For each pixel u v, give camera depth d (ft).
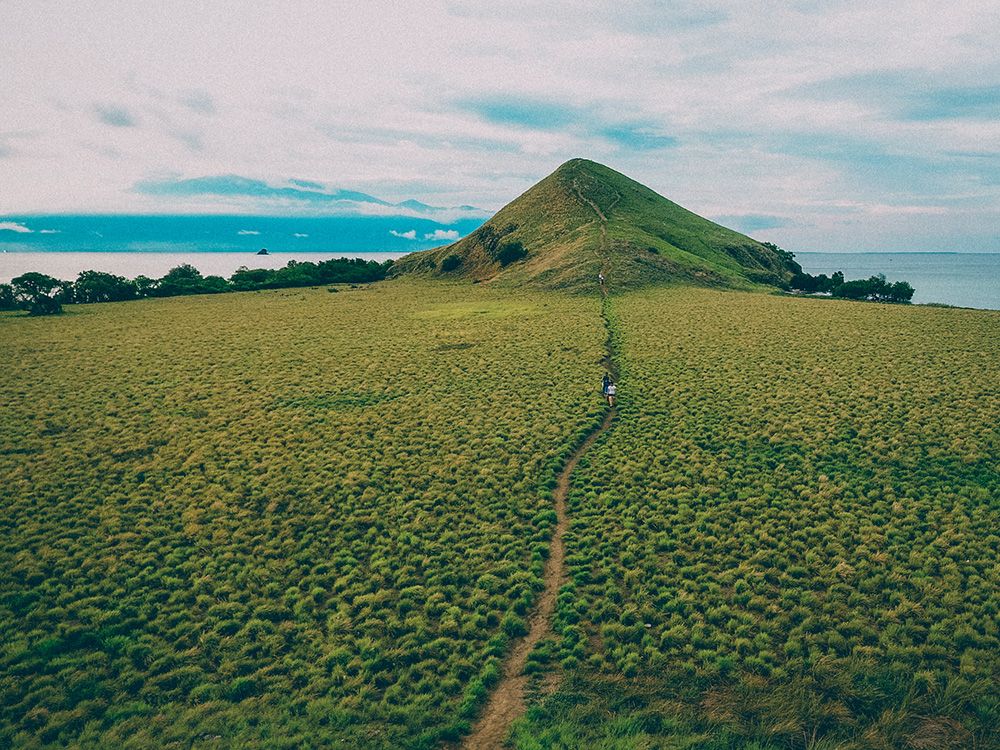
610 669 65.31
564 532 91.66
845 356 172.24
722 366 168.14
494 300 306.76
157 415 140.15
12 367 179.63
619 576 80.69
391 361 185.47
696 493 99.86
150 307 315.78
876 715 58.29
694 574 80.12
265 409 144.15
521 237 465.06
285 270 458.91
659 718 58.95
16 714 60.85
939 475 101.14
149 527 93.71
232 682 65.21
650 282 326.03
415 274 479.41
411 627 73.15
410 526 93.61
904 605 71.20
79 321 265.54
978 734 55.26
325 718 60.54
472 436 126.21
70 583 80.74
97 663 67.82
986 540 82.53
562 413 136.67
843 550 82.38
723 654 66.23
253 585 80.59
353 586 80.18
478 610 75.25
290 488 104.83
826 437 117.60
